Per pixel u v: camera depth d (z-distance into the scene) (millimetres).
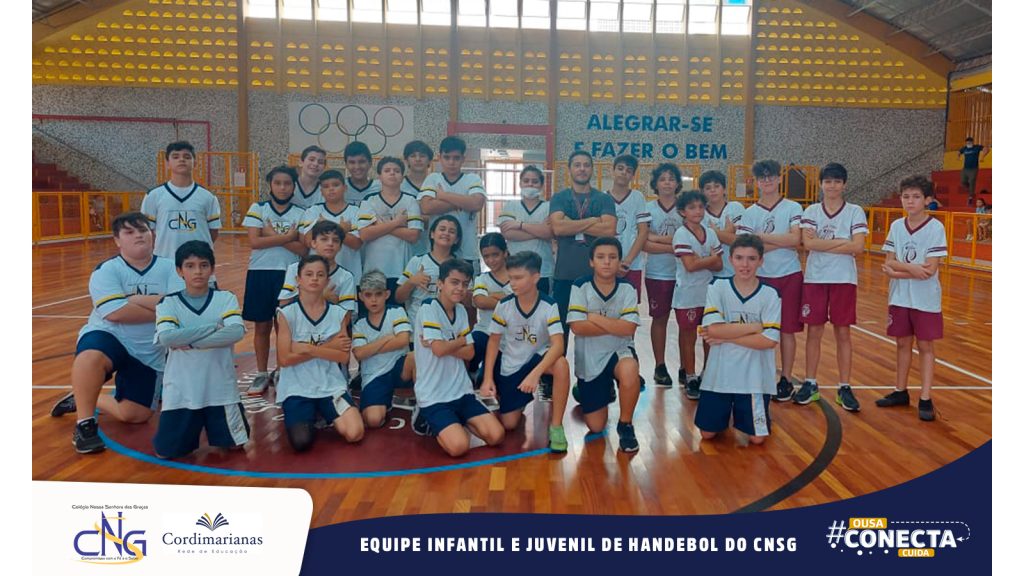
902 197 3650
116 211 14766
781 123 16141
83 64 15625
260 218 4012
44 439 3236
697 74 15992
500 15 15812
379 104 15922
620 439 3191
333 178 3961
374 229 3938
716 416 3258
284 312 3209
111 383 4191
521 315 3283
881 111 16094
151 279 3318
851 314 3785
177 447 2986
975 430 3465
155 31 15586
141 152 15852
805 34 15875
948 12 13898
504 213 4230
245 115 15758
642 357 5184
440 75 15906
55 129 15758
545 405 3904
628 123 16062
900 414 3721
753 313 3201
